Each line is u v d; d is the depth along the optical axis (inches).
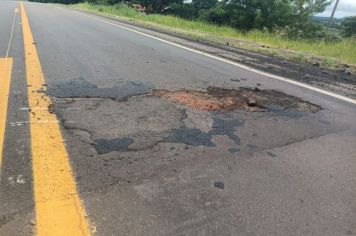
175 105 155.9
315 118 155.6
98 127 123.2
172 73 222.7
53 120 126.4
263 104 170.6
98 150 106.2
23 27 398.0
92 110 140.2
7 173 90.4
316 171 105.0
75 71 205.0
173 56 289.3
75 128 120.8
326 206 87.3
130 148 109.2
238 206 84.4
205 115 146.3
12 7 807.1
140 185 89.7
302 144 124.6
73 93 160.7
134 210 79.7
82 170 94.3
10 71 192.5
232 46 411.2
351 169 107.9
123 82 188.9
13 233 70.1
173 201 84.2
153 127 127.5
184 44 379.2
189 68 244.7
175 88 185.5
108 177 92.0
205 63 270.5
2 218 74.0
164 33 486.3
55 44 296.0
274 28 824.3
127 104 151.6
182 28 650.2
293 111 163.5
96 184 88.5
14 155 99.4
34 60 225.1
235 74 238.4
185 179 94.3
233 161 107.0
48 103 144.3
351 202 89.8
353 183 99.4
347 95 205.0
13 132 114.0
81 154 102.9
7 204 78.4
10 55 237.0
